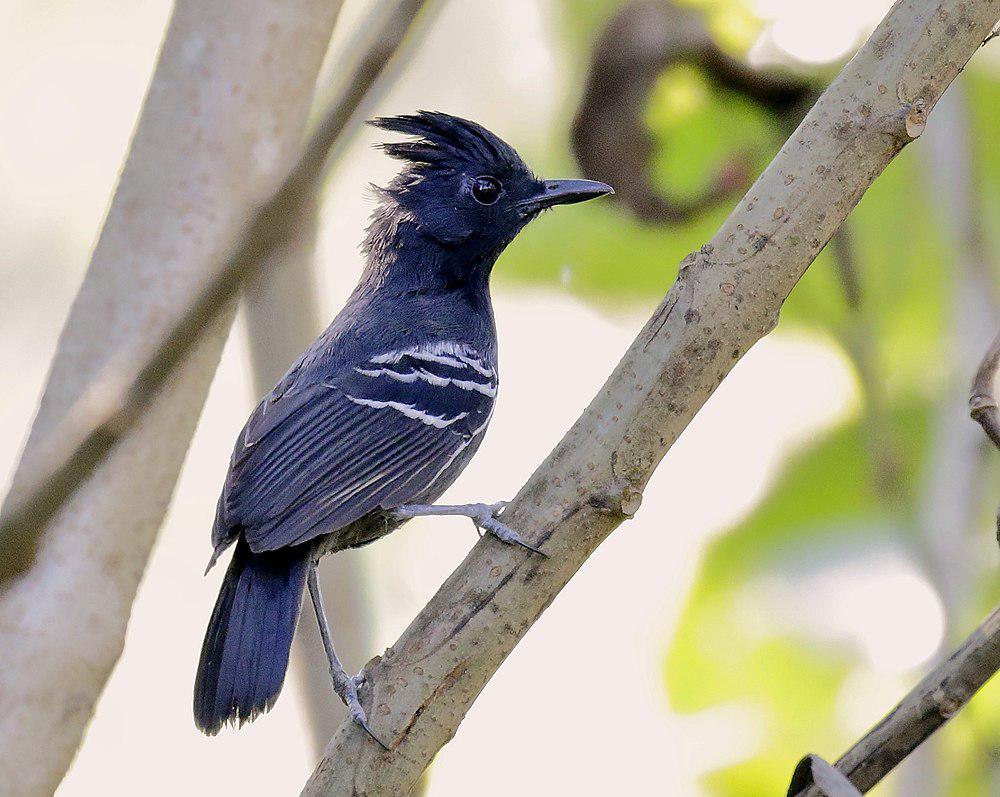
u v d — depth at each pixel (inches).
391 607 530.9
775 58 344.8
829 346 376.8
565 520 254.4
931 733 231.9
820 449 376.5
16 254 599.8
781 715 372.5
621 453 251.4
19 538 136.8
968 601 340.8
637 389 249.6
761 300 244.2
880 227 384.2
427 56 464.4
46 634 310.5
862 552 369.1
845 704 369.1
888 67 238.4
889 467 351.3
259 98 327.9
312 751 378.0
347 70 128.1
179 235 323.0
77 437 137.7
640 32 354.6
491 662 259.3
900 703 235.8
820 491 375.6
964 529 342.3
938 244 378.3
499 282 410.6
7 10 606.5
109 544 315.9
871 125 238.7
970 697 229.0
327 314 458.0
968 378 351.3
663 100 356.8
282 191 128.0
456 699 259.8
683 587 391.9
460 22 463.8
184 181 324.5
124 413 136.6
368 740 260.8
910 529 346.6
